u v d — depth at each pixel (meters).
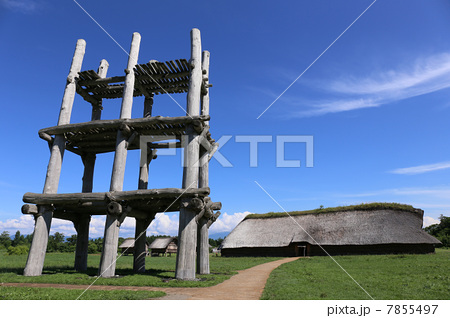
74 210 17.20
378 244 35.22
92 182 19.08
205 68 19.86
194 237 13.40
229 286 11.37
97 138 17.31
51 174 15.71
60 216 16.56
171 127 15.55
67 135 16.86
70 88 17.33
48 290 9.55
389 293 9.88
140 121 15.03
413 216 38.47
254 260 33.62
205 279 13.28
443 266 18.75
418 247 33.62
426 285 11.55
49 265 21.09
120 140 15.33
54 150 16.17
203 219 17.11
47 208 15.23
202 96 19.64
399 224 36.56
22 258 32.00
